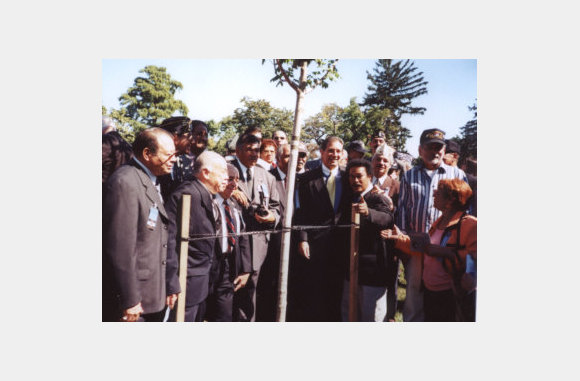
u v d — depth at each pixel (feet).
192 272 10.43
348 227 12.98
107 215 8.43
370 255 12.71
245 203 12.32
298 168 14.60
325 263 13.17
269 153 14.62
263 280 13.39
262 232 11.41
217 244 11.37
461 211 12.25
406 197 14.66
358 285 12.84
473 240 11.98
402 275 18.53
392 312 13.62
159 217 9.14
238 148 13.10
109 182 8.57
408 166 16.44
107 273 8.57
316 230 13.17
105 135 11.72
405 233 12.97
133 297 8.46
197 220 10.48
